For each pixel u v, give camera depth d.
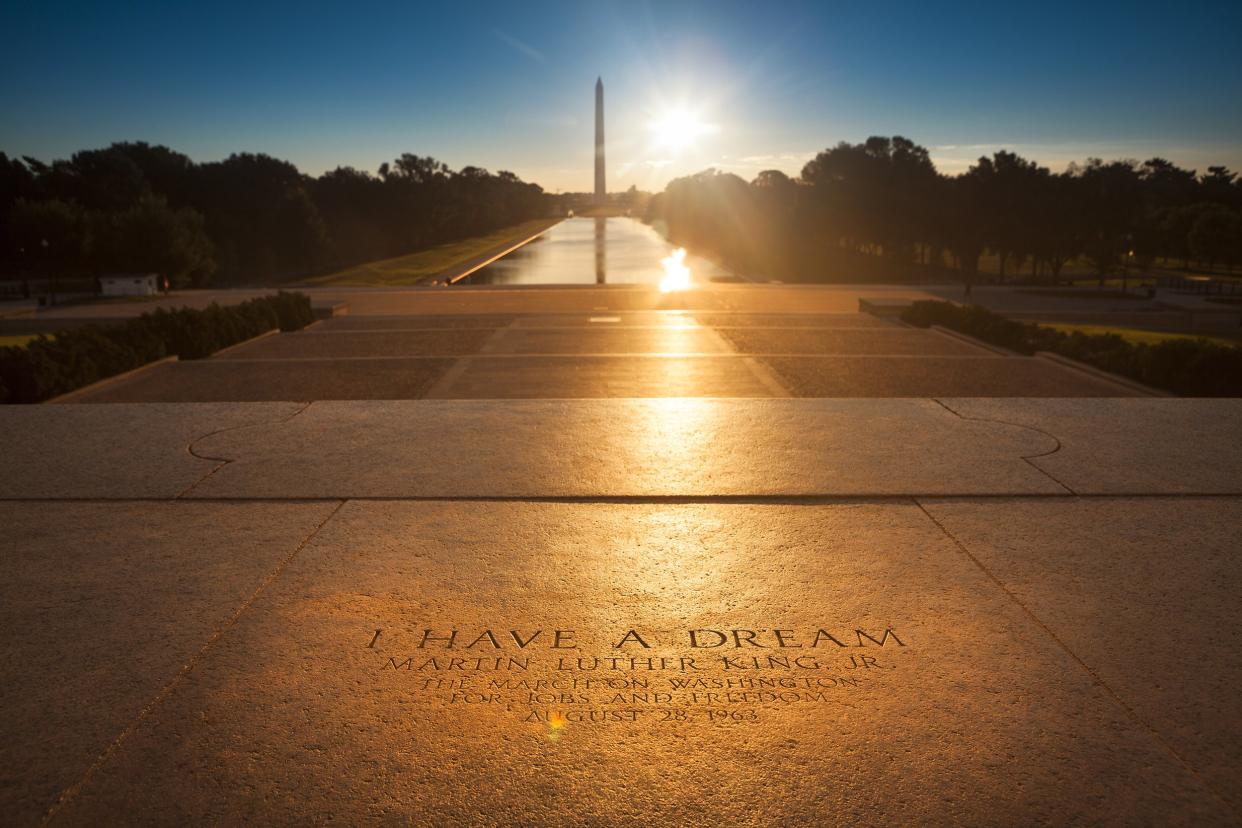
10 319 37.12
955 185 93.81
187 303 44.19
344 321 31.59
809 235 110.88
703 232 133.75
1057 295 52.75
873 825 2.24
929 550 4.01
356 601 3.51
